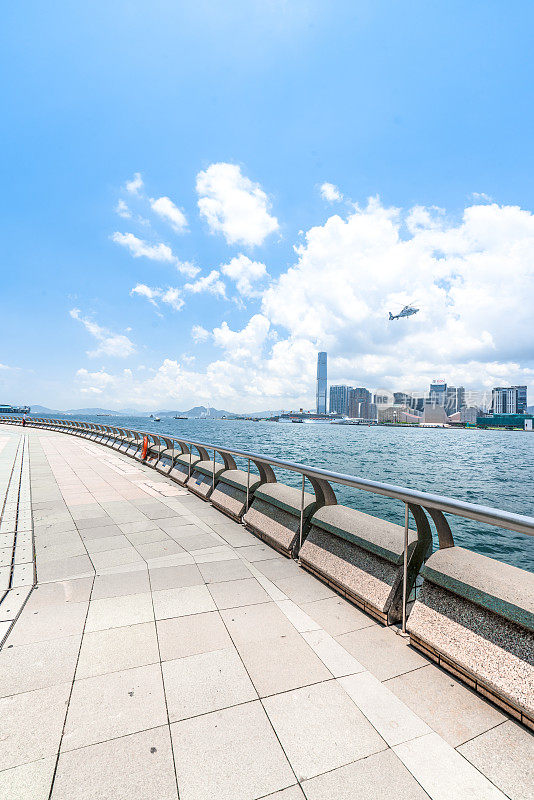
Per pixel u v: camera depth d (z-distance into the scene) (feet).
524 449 292.81
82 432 93.20
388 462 176.96
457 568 8.77
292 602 11.55
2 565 14.24
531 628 7.04
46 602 11.46
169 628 10.11
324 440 328.08
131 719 7.02
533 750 6.45
